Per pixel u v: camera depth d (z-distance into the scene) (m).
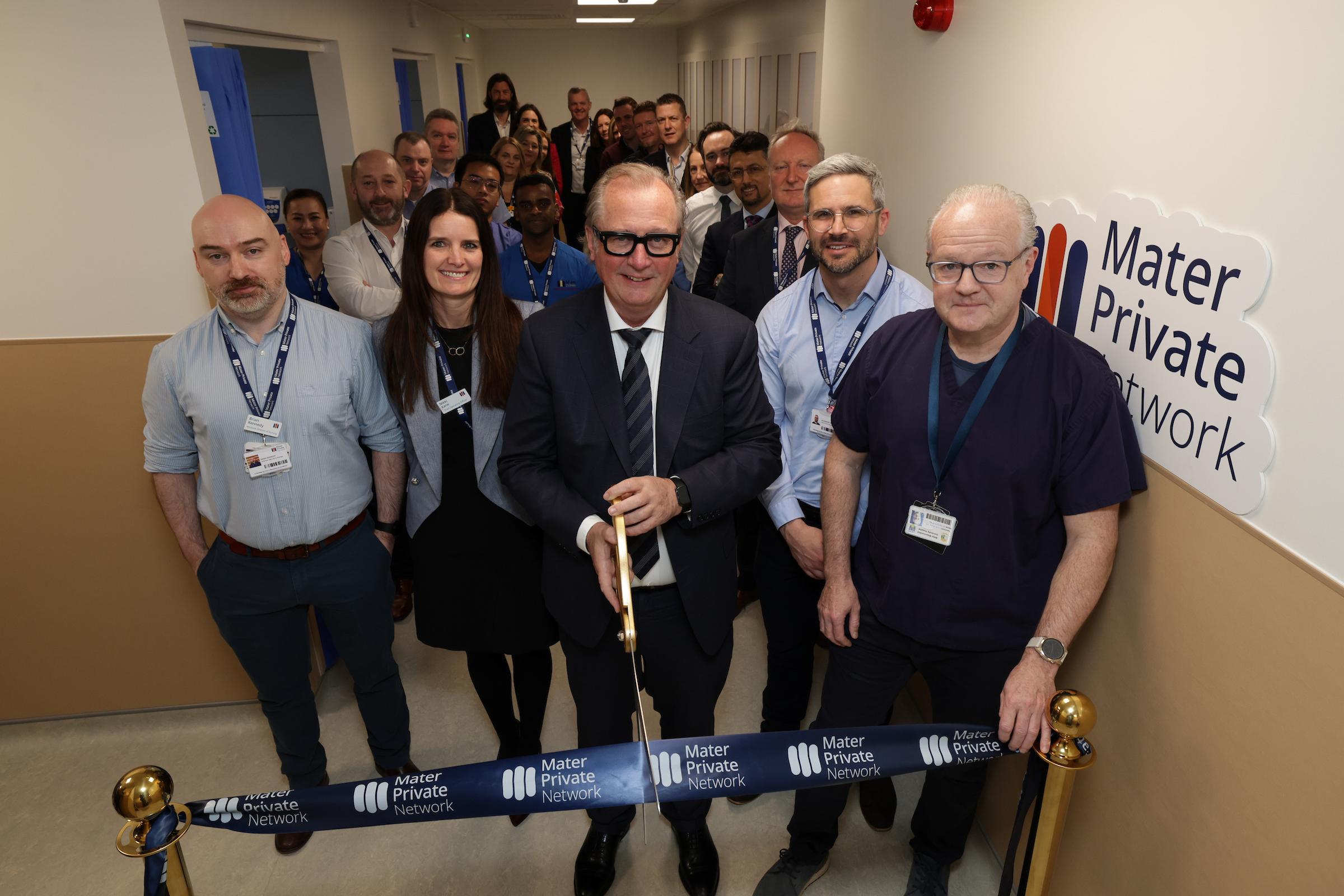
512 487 1.64
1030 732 1.36
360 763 2.44
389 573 2.10
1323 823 1.01
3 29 1.93
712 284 3.66
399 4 6.32
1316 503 1.01
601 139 8.23
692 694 1.79
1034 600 1.53
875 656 1.72
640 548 1.60
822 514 1.78
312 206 3.09
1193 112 1.24
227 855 2.11
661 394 1.56
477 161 4.01
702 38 10.48
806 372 2.01
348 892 2.01
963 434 1.49
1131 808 1.47
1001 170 1.98
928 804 1.88
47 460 2.27
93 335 2.19
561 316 1.60
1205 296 1.21
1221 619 1.21
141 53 2.00
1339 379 0.96
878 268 1.95
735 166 3.48
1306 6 1.00
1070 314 1.66
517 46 13.50
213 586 1.93
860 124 3.29
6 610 2.41
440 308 1.82
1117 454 1.39
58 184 2.06
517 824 2.20
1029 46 1.82
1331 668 0.99
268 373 1.79
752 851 2.10
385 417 1.94
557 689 2.75
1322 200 0.98
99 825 2.23
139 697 2.58
